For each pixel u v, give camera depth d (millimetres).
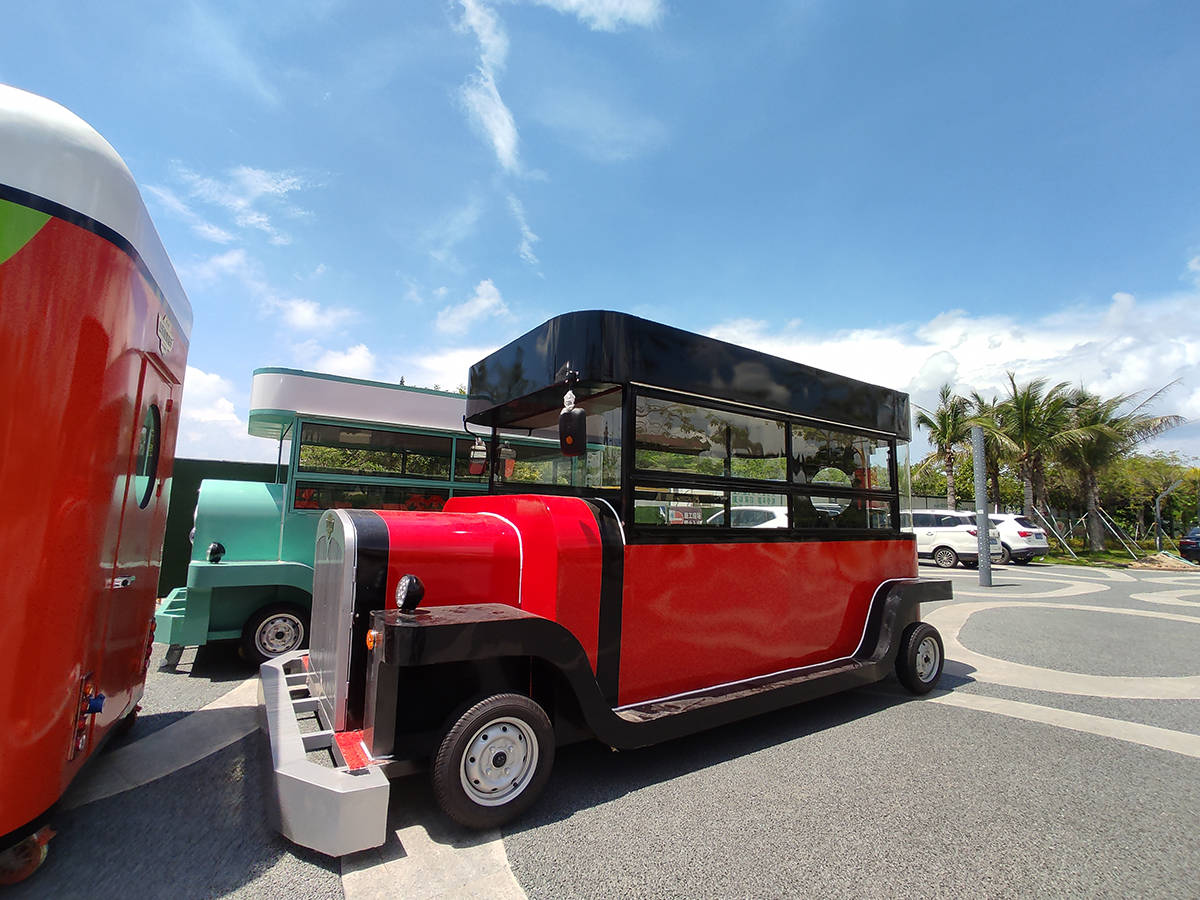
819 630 4613
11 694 2133
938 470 31812
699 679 3812
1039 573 16578
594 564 3373
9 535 2131
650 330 3709
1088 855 2697
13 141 2193
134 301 2650
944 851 2707
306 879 2420
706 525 3945
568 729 3141
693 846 2703
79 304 2307
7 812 2133
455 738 2680
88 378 2340
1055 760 3793
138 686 3445
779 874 2504
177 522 8930
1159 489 30172
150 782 3322
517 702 2855
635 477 3602
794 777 3463
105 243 2408
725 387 4059
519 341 4066
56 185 2260
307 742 2914
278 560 5793
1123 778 3535
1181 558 22672
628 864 2553
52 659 2246
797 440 4609
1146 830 2930
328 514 3557
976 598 11180
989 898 2377
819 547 4660
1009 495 31469
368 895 2320
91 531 2387
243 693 4957
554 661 2928
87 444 2338
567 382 3547
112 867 2498
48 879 2408
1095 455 23719
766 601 4230
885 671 4703
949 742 4070
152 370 3090
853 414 5031
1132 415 23844
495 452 4688
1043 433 23250
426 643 2619
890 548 5344
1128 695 5258
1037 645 7285
